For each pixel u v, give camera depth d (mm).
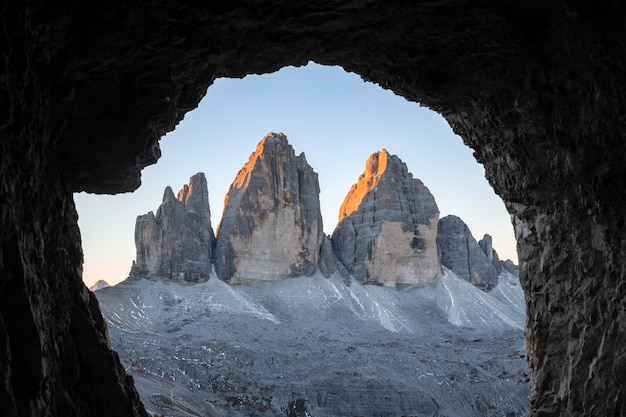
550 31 18344
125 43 17781
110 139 19391
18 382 12727
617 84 16844
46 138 16516
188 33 18297
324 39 20656
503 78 20906
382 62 22250
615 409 18359
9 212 12602
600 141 18391
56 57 16672
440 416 144625
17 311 12852
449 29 19422
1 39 12312
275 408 139625
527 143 21875
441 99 23438
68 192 19609
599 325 20156
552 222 22969
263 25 19359
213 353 176875
